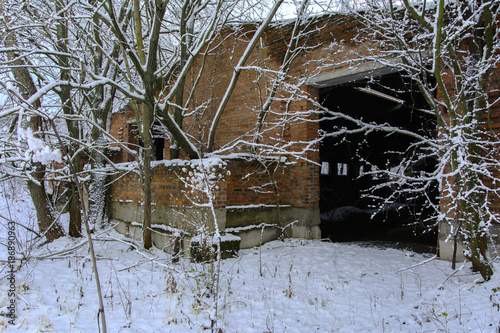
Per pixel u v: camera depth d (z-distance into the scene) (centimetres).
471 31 498
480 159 471
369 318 402
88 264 558
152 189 736
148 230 670
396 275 541
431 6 558
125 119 1446
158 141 1611
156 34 579
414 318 389
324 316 409
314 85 800
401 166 521
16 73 647
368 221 1151
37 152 302
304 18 780
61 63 713
